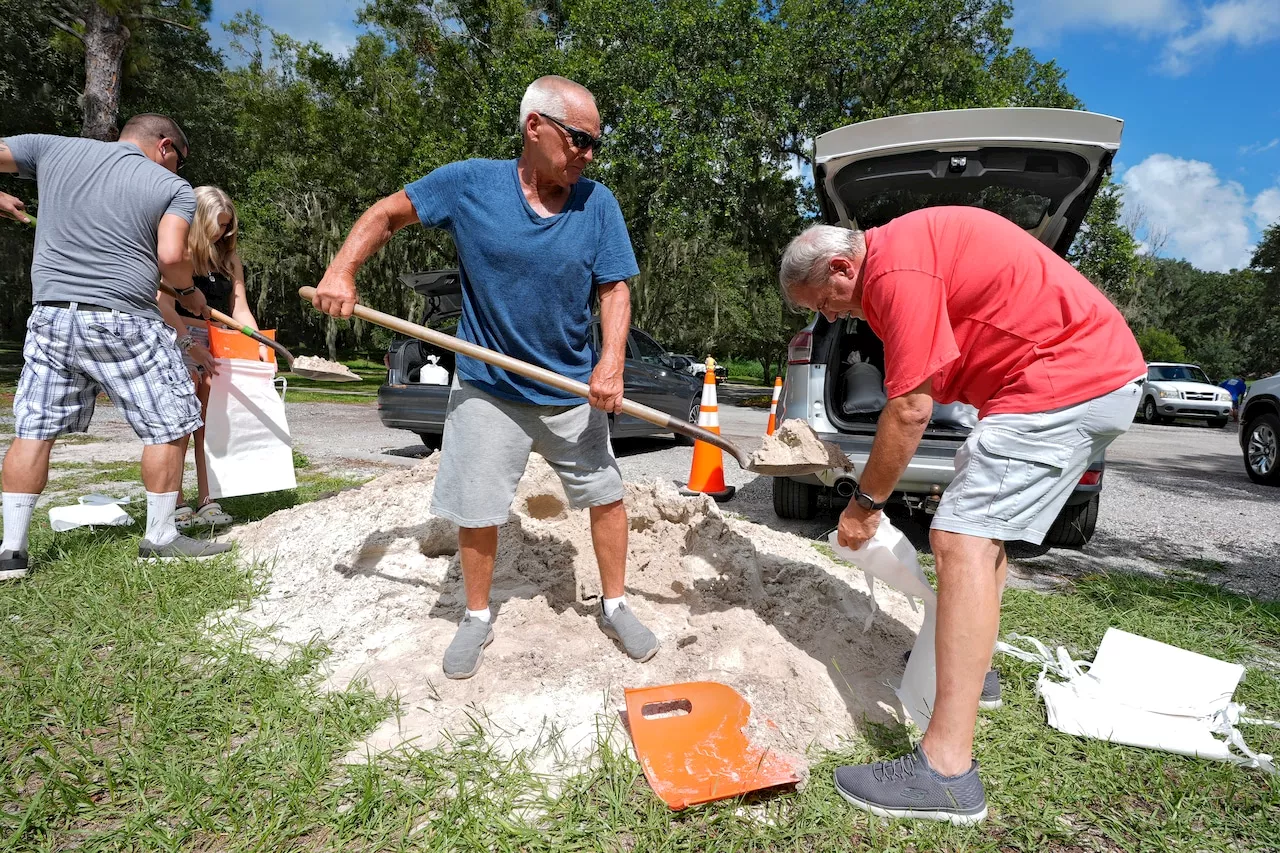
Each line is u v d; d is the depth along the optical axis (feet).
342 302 7.17
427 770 5.98
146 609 9.15
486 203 7.11
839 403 15.26
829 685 7.63
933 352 5.74
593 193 7.53
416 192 7.27
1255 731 7.26
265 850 5.16
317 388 57.72
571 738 6.59
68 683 7.13
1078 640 9.32
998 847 5.57
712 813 5.67
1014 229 6.03
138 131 10.69
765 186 58.49
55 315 9.62
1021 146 11.59
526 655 7.86
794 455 7.65
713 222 56.24
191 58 64.23
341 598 9.36
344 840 5.30
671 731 6.45
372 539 10.53
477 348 7.18
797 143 56.24
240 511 14.23
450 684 7.43
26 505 9.85
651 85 50.31
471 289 7.50
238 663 7.73
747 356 114.32
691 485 17.43
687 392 28.50
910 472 12.60
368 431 29.84
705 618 8.83
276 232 72.13
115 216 9.70
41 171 9.75
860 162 12.57
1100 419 5.79
